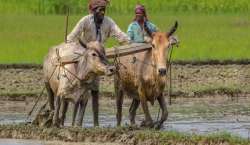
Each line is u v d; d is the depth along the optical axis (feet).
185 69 129.90
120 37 80.48
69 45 78.79
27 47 153.69
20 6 223.10
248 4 218.38
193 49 149.69
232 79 123.44
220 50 149.38
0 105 105.70
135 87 80.28
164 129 81.30
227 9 218.59
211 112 96.68
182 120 89.56
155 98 78.89
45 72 81.61
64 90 76.95
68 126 78.33
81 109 77.61
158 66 75.77
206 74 126.41
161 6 219.41
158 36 76.79
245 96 113.09
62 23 188.03
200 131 80.38
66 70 76.84
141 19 84.53
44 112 80.89
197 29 177.88
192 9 219.61
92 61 75.05
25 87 117.39
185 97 112.06
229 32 173.88
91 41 79.41
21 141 74.74
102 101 108.58
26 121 88.48
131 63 79.92
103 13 79.87
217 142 69.51
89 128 75.66
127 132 73.82
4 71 129.08
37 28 179.93
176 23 76.95
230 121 88.63
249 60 136.26
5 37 166.30
